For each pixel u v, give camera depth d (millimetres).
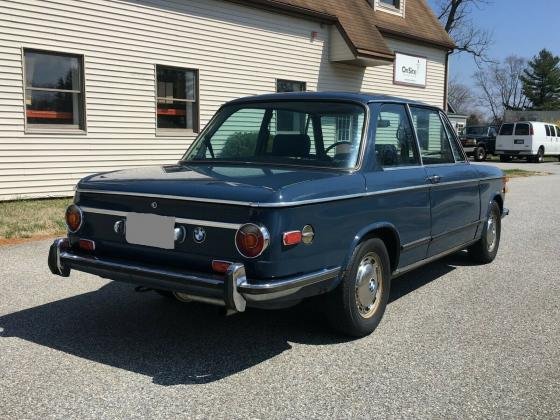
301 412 3295
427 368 3918
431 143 5602
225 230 3609
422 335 4551
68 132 11188
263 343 4344
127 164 12273
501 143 30594
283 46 15438
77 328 4605
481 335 4570
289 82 15891
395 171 4758
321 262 3893
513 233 9180
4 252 7137
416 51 20594
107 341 4336
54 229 8430
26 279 5992
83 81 11352
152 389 3553
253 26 14531
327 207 3904
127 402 3379
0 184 10344
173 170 4543
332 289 4148
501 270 6738
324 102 4797
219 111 5371
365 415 3271
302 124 4770
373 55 16828
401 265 4914
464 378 3771
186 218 3752
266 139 4875
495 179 6797
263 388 3592
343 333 4418
